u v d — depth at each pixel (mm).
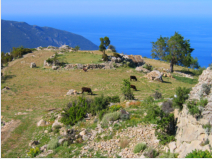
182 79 55469
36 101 34281
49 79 47531
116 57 65625
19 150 18875
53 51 76188
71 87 42438
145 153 13859
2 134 21906
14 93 38469
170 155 12852
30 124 24891
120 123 19141
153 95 32281
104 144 16453
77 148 16859
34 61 63094
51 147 17953
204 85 13211
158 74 49000
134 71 56312
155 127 17172
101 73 52688
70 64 55750
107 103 25719
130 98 30141
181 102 14695
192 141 12492
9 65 59875
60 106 31344
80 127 21188
